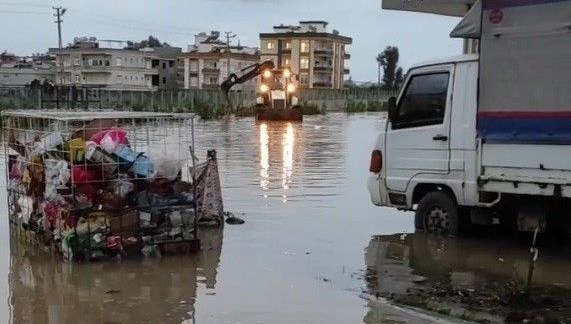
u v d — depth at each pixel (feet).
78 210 25.61
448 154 29.22
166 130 33.35
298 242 29.37
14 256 26.53
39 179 27.71
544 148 26.02
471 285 22.82
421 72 30.40
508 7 26.68
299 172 54.75
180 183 27.63
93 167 25.81
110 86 319.27
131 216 26.35
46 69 338.13
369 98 270.67
